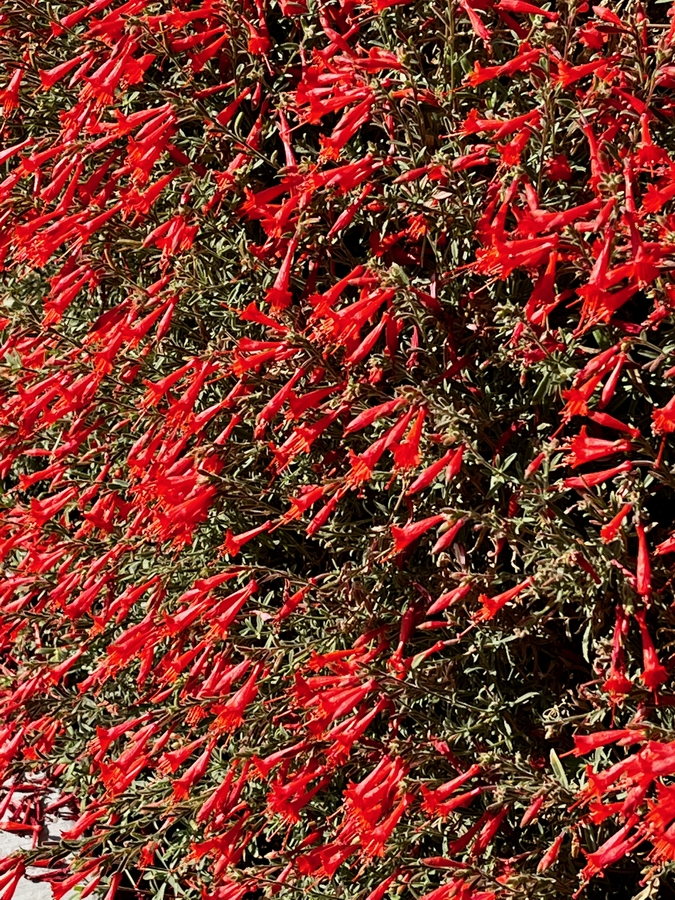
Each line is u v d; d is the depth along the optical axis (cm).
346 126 82
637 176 79
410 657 88
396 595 89
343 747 81
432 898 79
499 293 83
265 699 90
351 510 90
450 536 80
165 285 92
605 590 79
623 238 76
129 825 91
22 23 99
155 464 88
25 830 106
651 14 84
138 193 91
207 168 94
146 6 93
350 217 85
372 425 88
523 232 76
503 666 85
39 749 97
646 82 78
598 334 79
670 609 79
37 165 93
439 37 85
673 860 76
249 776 86
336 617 88
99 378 91
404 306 83
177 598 91
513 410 84
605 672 80
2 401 99
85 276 94
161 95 92
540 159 80
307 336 88
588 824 80
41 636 107
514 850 85
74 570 97
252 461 90
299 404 83
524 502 80
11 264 109
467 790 85
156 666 98
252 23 90
